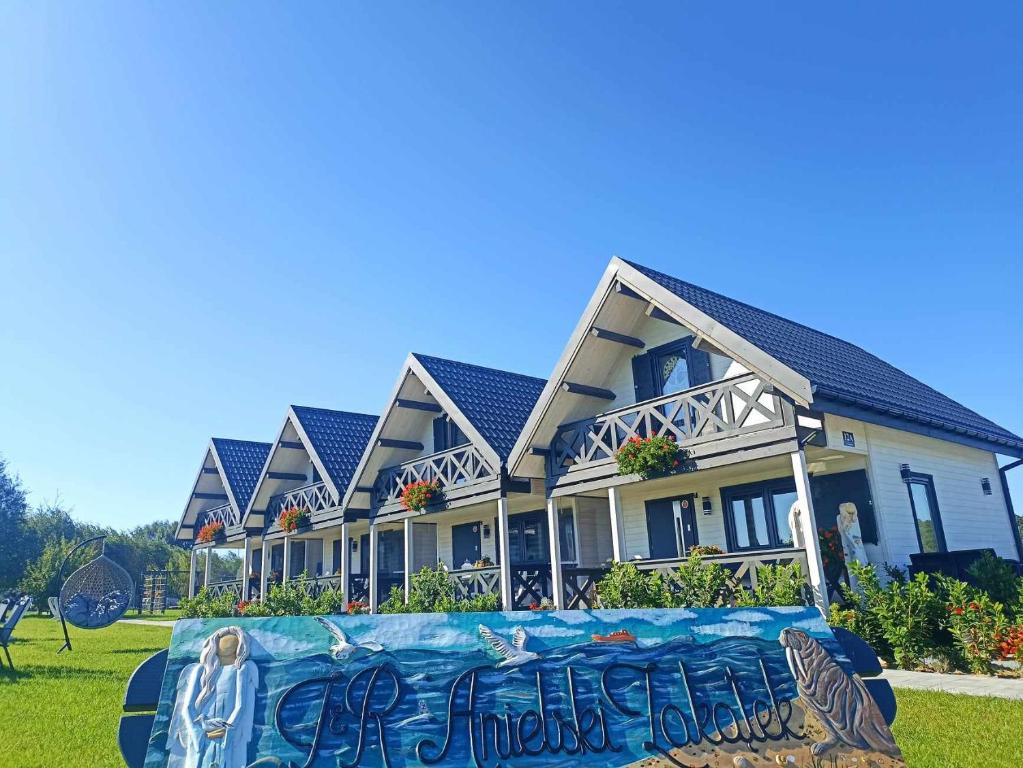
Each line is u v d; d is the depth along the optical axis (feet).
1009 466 53.31
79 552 116.06
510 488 47.50
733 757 11.54
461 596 49.65
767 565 34.68
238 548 98.63
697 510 46.06
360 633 10.97
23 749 20.30
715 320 36.42
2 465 128.67
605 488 42.16
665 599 34.68
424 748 10.33
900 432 42.63
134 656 44.88
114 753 19.62
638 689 11.78
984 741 19.04
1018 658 28.48
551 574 45.65
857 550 36.73
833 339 58.39
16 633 66.54
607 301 42.47
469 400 53.42
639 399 45.32
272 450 78.07
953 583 32.53
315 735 10.01
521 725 10.91
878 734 12.44
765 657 12.83
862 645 13.67
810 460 39.83
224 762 9.52
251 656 10.34
